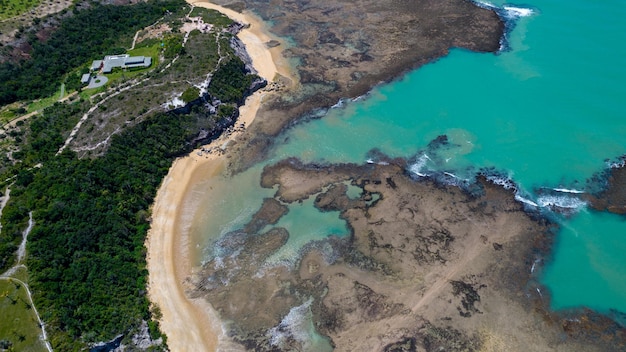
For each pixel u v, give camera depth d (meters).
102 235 73.50
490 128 93.88
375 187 84.94
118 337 62.25
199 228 80.06
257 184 87.50
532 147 89.06
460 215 78.94
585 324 64.12
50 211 71.81
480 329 64.12
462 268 71.25
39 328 59.03
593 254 72.19
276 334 65.31
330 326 65.75
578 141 89.19
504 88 102.44
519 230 75.94
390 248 74.69
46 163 81.44
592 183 82.12
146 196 83.81
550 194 81.06
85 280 66.69
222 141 96.69
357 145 93.44
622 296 67.00
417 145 92.19
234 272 73.19
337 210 81.50
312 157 91.81
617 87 98.75
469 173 85.81
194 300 69.69
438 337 63.62
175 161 92.50
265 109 103.75
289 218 80.81
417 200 82.00
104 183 81.12
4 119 93.94
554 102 97.19
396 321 65.56
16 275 63.94
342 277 71.38
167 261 74.94
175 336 65.19
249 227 79.81
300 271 72.62
